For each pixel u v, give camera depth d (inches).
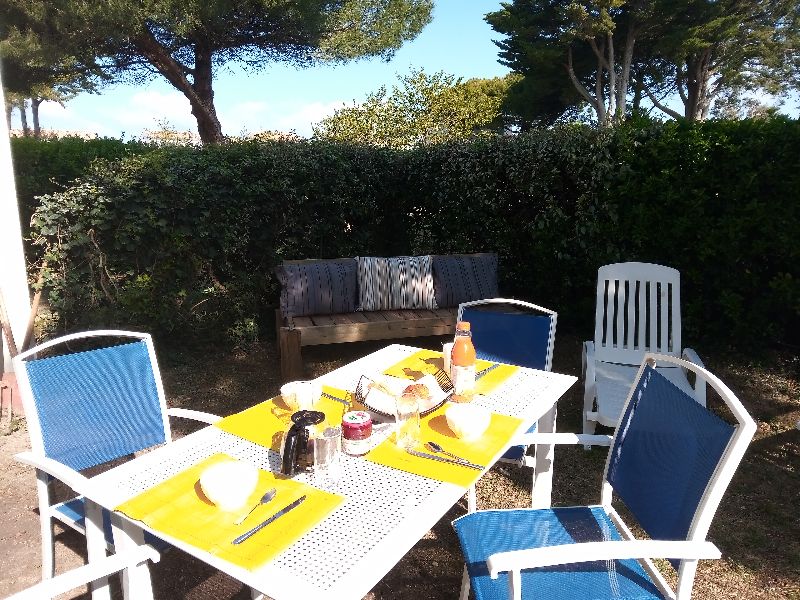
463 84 460.1
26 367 76.6
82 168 212.7
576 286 203.2
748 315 176.1
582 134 190.1
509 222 217.3
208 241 201.5
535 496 96.0
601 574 65.3
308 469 62.6
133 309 188.5
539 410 80.6
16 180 199.2
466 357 84.7
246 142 219.8
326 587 44.9
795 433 141.5
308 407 78.8
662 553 55.4
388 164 244.5
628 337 152.6
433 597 89.7
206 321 203.5
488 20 931.3
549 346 112.6
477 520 75.8
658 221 181.5
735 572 94.7
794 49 982.4
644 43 951.0
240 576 46.5
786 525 107.0
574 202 197.6
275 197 215.2
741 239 171.2
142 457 66.6
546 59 862.5
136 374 86.4
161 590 90.6
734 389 165.0
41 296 188.5
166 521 53.8
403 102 444.8
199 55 442.0
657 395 72.8
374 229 248.5
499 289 223.5
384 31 483.8
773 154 163.9
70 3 325.7
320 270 196.7
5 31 339.3
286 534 51.6
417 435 71.0
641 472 71.1
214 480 55.7
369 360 102.5
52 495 85.0
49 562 79.1
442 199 233.0
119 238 184.5
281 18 398.9
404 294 200.8
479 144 217.9
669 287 151.2
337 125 437.7
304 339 177.0
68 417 79.0
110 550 70.9
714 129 169.8
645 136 179.8
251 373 187.2
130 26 349.1
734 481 121.5
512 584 55.4
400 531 52.1
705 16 845.2
